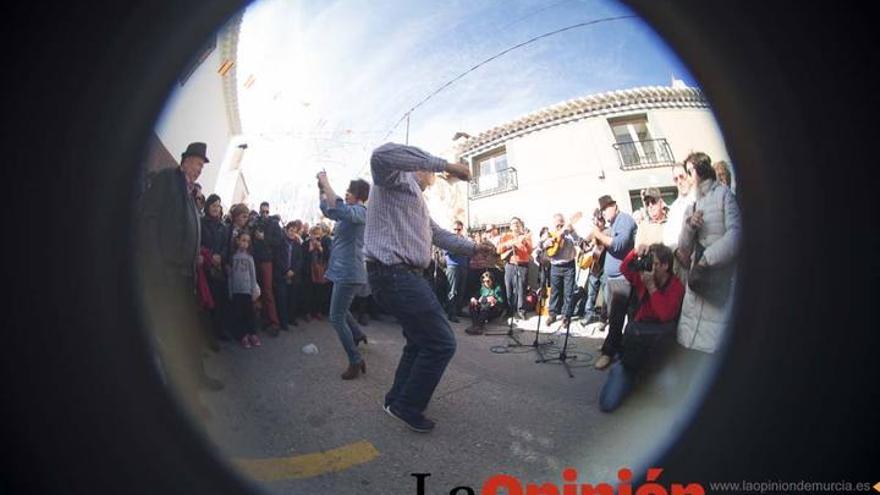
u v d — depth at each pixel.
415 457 1.50
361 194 2.39
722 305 1.60
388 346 3.01
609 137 6.72
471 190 7.46
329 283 4.10
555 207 7.13
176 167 1.81
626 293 2.52
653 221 2.36
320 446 1.56
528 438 1.65
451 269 4.27
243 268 2.85
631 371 1.91
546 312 4.32
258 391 1.98
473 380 2.30
